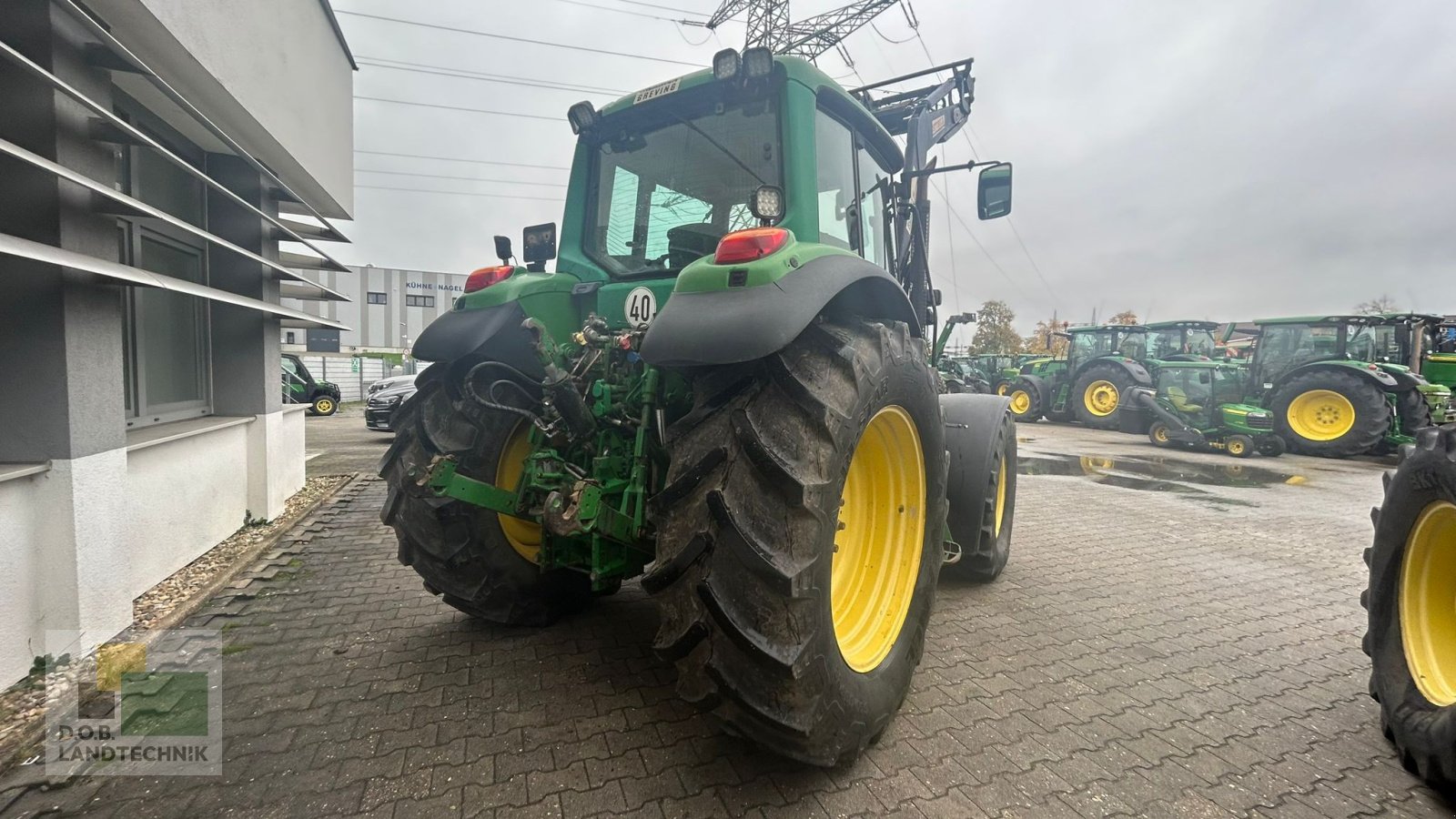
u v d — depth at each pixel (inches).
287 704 88.7
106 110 107.5
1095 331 580.7
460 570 106.4
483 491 96.2
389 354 1133.1
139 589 129.6
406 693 92.0
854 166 113.0
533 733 82.2
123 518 112.7
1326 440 377.1
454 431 102.7
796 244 76.4
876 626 87.2
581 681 96.3
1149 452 407.5
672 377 86.3
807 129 93.1
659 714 86.9
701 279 70.5
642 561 93.4
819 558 65.0
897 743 82.6
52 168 84.2
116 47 100.0
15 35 99.2
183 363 168.7
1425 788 76.5
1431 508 82.7
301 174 202.8
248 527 182.4
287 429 220.7
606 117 109.9
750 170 96.7
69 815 66.6
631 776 73.6
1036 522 215.6
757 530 63.3
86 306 104.0
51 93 99.8
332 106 229.0
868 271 82.5
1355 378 370.3
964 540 138.0
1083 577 155.9
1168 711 92.9
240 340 182.2
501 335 104.9
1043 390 601.0
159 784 71.4
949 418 144.6
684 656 67.2
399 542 107.3
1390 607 88.5
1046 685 99.7
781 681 63.1
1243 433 389.1
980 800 71.7
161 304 159.6
